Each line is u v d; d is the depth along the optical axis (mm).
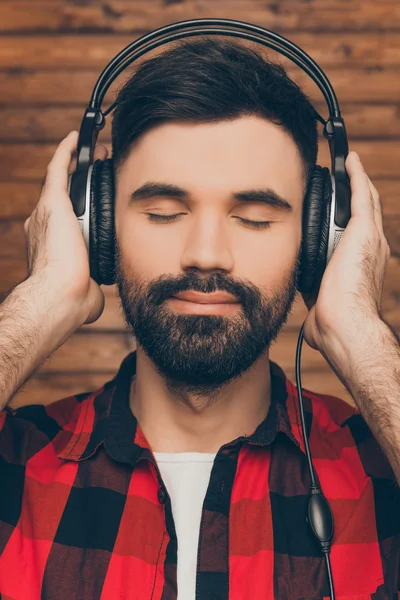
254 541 1089
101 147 1246
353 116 2934
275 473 1152
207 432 1128
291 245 1062
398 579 1096
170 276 1019
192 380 1044
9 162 2939
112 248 1111
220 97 1021
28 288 1094
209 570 1046
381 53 2922
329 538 1052
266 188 1025
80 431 1201
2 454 1184
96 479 1145
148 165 1033
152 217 1036
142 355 1148
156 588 1044
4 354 1044
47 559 1075
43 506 1126
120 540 1089
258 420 1161
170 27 1119
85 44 2924
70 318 1105
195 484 1112
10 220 2947
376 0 2904
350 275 1081
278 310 1058
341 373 1076
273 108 1041
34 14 2912
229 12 2908
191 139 1022
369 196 1117
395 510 1136
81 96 2938
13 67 2928
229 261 1009
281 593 1049
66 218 1107
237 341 1017
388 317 2908
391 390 1012
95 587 1054
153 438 1149
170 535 1069
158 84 1034
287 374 2848
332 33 2920
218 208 1021
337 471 1169
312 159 1121
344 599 1052
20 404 2834
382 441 1004
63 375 2855
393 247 2928
